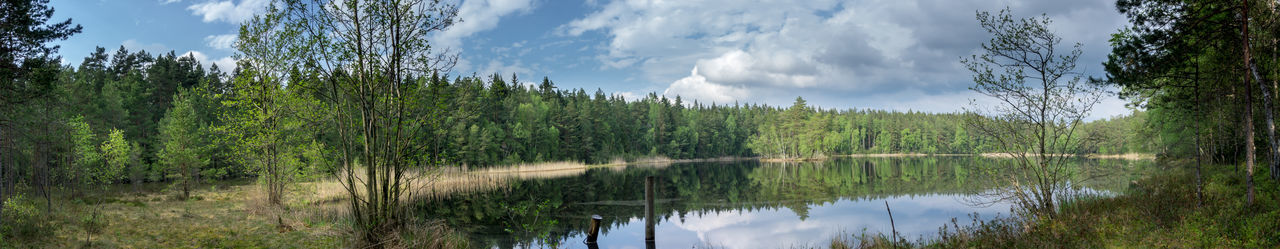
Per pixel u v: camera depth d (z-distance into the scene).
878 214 23.23
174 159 28.31
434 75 11.55
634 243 17.20
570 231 19.53
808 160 103.88
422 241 11.25
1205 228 10.45
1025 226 12.84
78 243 12.26
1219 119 22.16
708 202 29.02
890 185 38.94
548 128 80.19
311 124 13.46
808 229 19.48
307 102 13.40
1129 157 86.44
